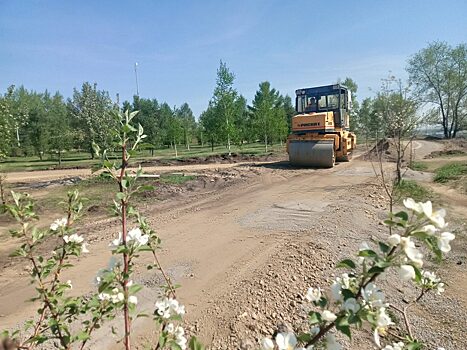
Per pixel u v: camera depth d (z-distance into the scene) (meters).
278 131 31.56
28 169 21.28
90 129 14.70
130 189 1.66
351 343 3.12
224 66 23.38
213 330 3.36
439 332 3.32
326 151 14.29
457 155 19.58
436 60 35.66
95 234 6.69
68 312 2.02
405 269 1.13
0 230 7.13
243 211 7.96
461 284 4.22
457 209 7.56
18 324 3.51
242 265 4.82
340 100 16.11
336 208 7.57
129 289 1.64
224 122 23.81
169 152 38.81
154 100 49.38
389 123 10.43
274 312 3.61
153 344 3.09
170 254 5.42
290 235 5.93
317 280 4.25
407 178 11.44
